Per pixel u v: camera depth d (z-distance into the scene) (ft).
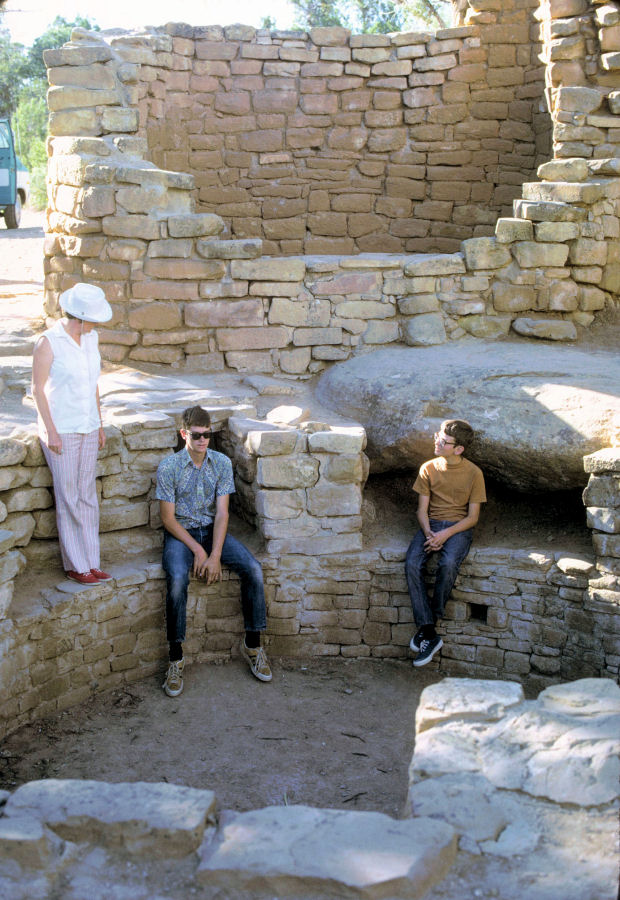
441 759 10.94
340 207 31.91
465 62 30.42
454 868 9.22
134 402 21.57
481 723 11.66
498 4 29.89
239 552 19.26
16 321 26.32
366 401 22.21
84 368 17.95
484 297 25.09
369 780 15.70
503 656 19.95
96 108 25.46
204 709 18.22
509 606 19.72
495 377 21.44
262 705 18.49
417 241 31.99
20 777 15.61
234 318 24.39
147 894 8.95
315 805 14.84
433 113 30.94
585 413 19.70
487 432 20.25
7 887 9.02
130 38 29.01
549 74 26.53
